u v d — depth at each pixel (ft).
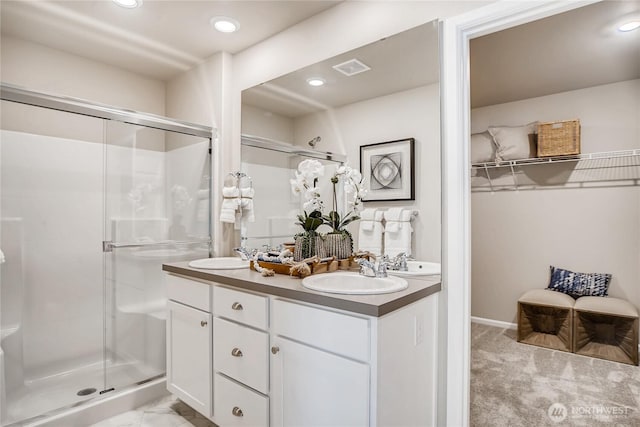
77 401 6.78
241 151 8.57
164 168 8.28
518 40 7.77
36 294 7.25
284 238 7.64
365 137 6.37
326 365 4.43
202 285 6.38
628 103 10.18
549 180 11.48
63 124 7.37
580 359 9.42
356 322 4.15
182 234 8.55
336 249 6.46
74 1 6.58
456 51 5.24
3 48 7.80
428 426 5.16
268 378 5.17
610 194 10.52
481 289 12.76
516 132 11.42
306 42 7.23
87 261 7.77
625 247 10.30
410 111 5.76
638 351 9.17
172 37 7.99
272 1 6.60
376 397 3.98
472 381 8.14
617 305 9.50
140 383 7.61
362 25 6.35
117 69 9.55
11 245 6.93
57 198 7.45
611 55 8.53
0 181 6.77
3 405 6.18
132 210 7.89
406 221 5.82
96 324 7.74
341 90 6.69
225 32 7.77
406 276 5.79
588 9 6.57
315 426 4.55
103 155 7.55
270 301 5.19
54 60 8.50
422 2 5.62
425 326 5.05
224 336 5.90
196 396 6.47
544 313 11.09
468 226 5.31
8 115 6.75
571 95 11.02
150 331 8.18
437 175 5.46
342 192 6.75
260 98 8.15
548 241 11.51
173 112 10.25
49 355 7.39
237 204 8.45
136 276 7.98
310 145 7.21
